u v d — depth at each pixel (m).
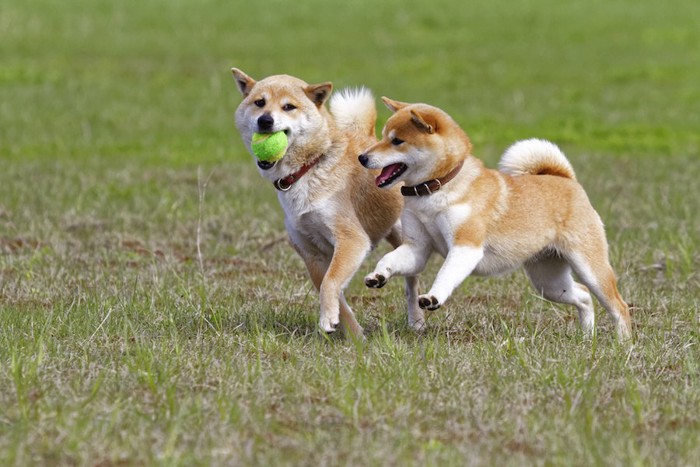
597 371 9.38
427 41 42.06
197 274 13.34
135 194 19.22
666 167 22.38
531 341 10.40
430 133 10.27
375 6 49.31
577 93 32.41
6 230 16.23
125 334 10.26
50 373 9.21
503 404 8.61
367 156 10.38
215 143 26.00
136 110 29.53
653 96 31.98
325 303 10.51
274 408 8.56
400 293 12.88
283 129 10.70
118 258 14.41
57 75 34.19
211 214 17.50
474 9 48.62
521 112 29.66
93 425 7.99
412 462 7.37
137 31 42.75
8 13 44.41
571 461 7.39
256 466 7.31
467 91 32.69
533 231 10.79
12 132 26.25
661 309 12.18
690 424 8.28
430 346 10.08
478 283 13.32
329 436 7.87
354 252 10.77
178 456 7.41
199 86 33.41
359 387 8.80
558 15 47.16
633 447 7.56
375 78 34.50
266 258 14.75
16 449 7.46
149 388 8.91
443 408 8.52
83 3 47.78
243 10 47.88
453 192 10.41
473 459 7.39
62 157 24.06
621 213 17.52
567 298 11.61
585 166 22.52
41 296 12.39
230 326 11.18
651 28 44.06
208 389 8.95
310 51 39.59
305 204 10.85
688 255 14.16
